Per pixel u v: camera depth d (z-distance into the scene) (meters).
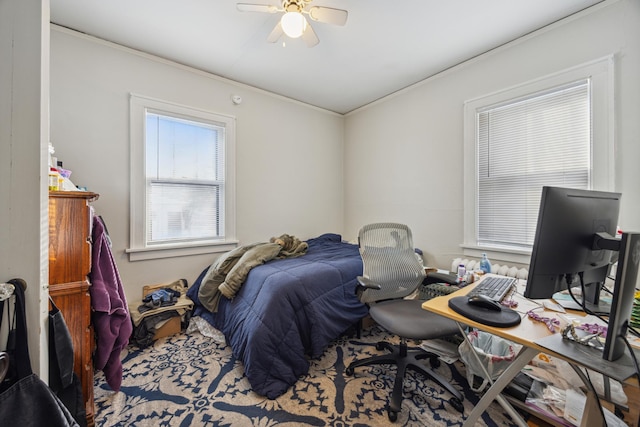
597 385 1.20
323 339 1.79
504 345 1.53
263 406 1.43
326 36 2.21
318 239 3.47
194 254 2.75
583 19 1.91
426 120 2.97
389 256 1.89
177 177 2.68
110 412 1.39
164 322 2.22
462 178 2.66
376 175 3.58
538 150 2.16
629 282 0.70
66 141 2.11
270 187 3.32
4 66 0.83
